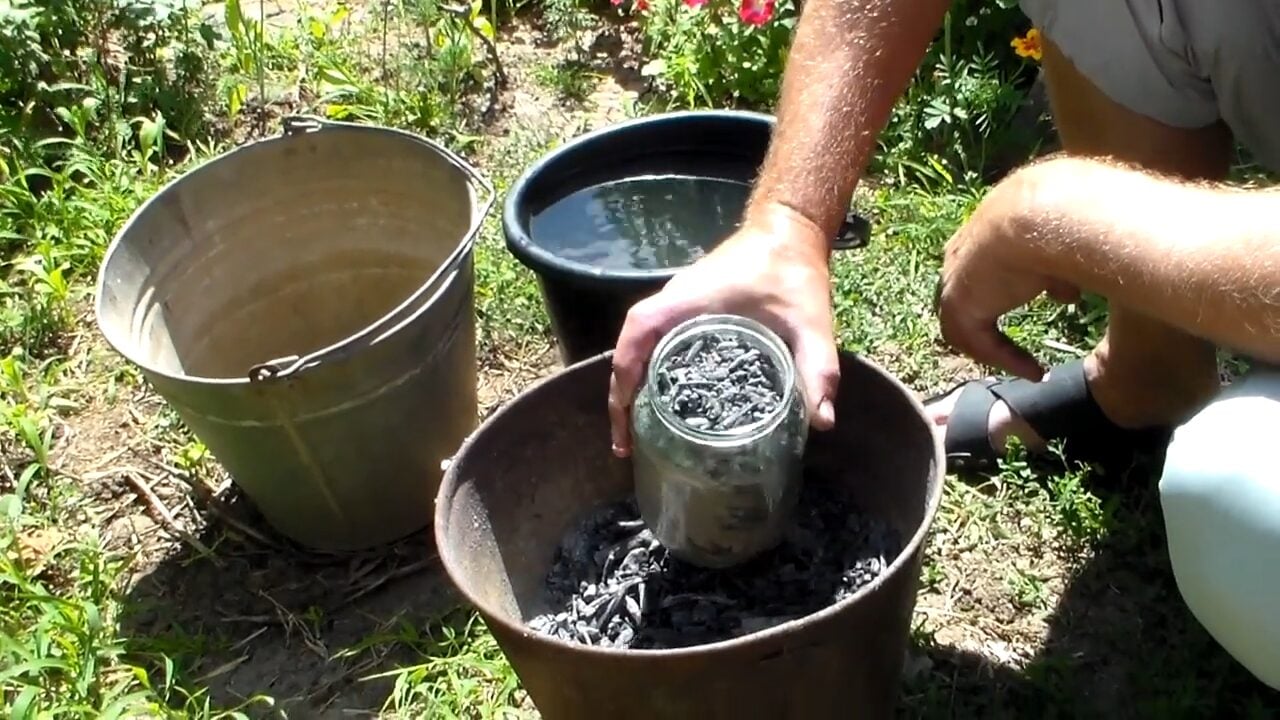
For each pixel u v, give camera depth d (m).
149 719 1.48
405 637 1.53
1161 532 1.52
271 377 1.36
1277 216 0.99
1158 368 1.47
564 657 1.05
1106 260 1.08
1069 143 1.51
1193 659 1.39
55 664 1.44
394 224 1.74
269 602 1.62
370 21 2.67
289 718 1.49
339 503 1.58
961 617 1.49
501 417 1.28
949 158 2.15
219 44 2.58
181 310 1.67
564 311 1.64
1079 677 1.41
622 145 1.80
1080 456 1.60
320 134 1.67
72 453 1.83
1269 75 1.28
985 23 2.28
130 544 1.71
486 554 1.28
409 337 1.46
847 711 1.19
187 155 2.39
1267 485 0.97
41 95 2.40
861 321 1.84
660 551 1.36
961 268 1.24
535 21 2.65
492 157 2.29
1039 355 1.79
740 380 1.15
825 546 1.34
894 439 1.28
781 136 1.28
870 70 1.29
